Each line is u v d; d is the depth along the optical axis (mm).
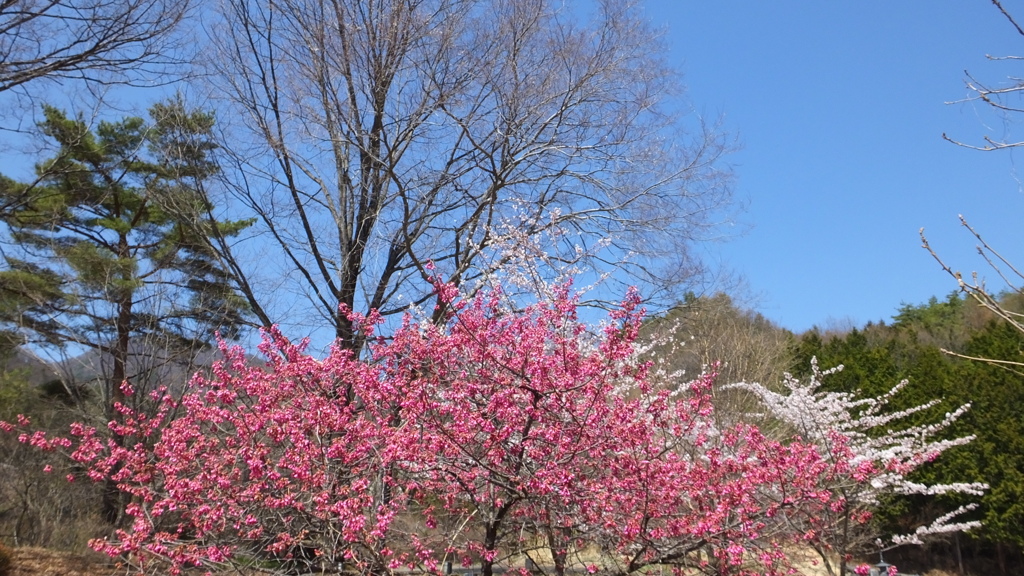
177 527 6195
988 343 16906
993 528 14125
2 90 7988
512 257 8297
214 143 11516
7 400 12945
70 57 8031
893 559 15547
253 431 5660
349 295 11031
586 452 5484
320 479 5430
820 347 22984
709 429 7145
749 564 5730
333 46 10945
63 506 11961
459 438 5207
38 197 11172
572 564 5668
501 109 10977
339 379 6348
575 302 5777
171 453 5723
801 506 5566
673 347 10141
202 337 11961
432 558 5227
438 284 5809
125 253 14883
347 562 5539
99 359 11922
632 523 5020
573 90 11031
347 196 11641
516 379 5414
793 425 9945
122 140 15109
